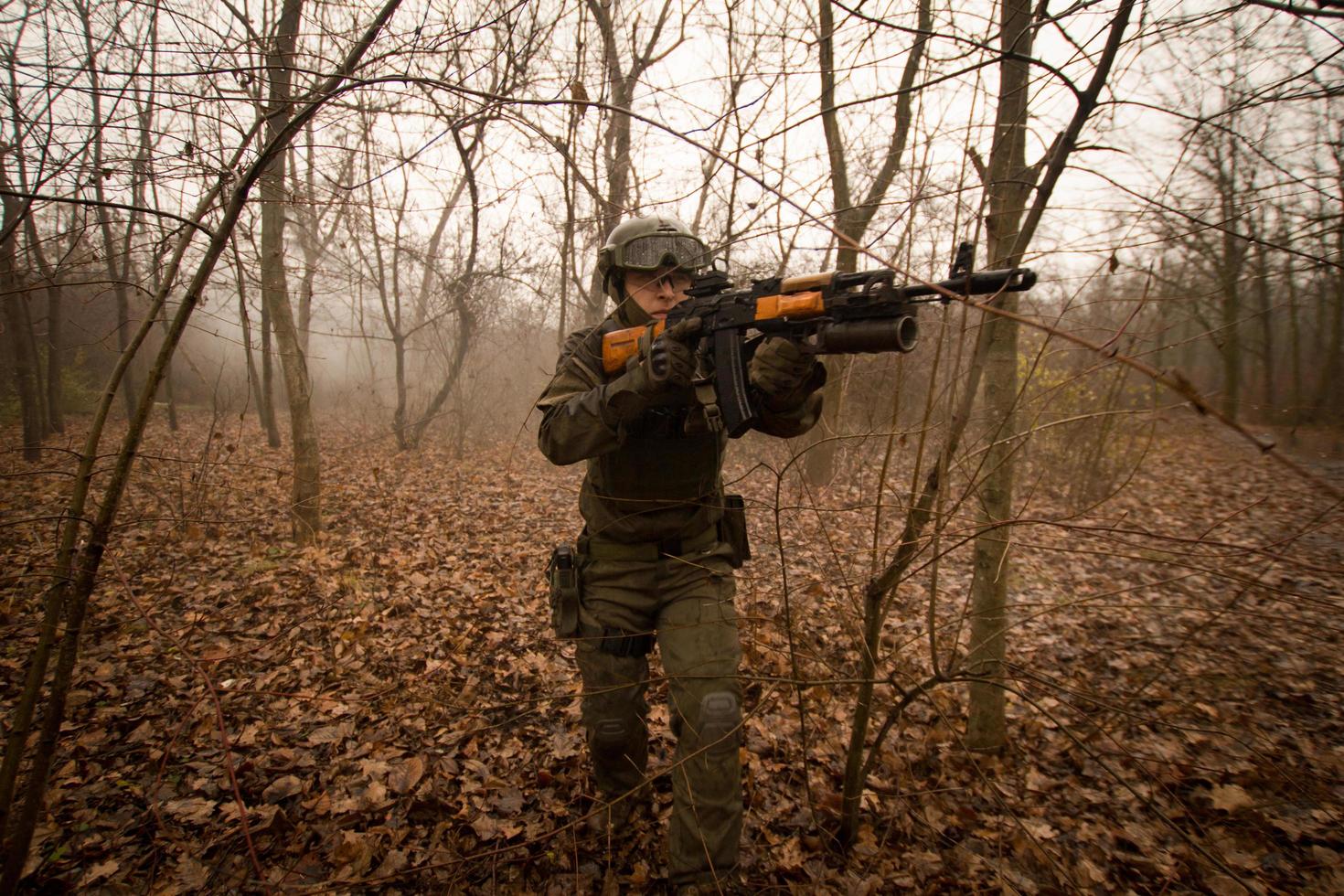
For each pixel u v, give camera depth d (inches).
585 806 105.8
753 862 95.0
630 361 79.4
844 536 182.4
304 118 66.8
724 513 92.3
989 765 114.4
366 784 110.3
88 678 136.5
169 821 100.1
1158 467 408.8
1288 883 92.6
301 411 233.9
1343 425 445.1
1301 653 154.7
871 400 152.9
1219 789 107.9
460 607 186.7
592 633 88.8
